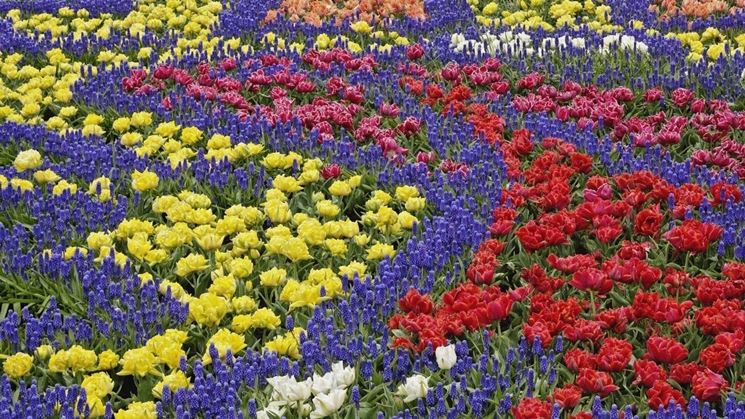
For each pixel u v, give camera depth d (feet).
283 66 34.04
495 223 22.02
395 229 22.85
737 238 21.76
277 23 41.09
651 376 16.19
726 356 16.60
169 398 16.30
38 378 17.97
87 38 40.81
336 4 45.19
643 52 35.60
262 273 19.99
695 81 32.04
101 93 32.71
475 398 15.83
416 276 20.11
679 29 40.68
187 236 22.11
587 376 16.08
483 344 17.69
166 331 18.01
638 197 22.82
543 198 23.29
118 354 18.62
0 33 40.09
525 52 35.65
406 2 42.83
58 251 21.58
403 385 15.98
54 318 18.88
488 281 19.49
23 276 21.12
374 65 35.35
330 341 17.52
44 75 36.24
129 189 25.80
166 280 19.90
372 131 28.30
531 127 29.14
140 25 41.75
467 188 25.54
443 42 37.42
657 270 19.24
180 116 30.37
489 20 41.91
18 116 30.89
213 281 20.43
